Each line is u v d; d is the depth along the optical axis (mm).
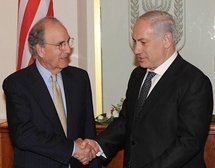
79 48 3713
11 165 3203
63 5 3695
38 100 2416
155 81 2340
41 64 2496
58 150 2371
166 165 2166
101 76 3809
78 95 2529
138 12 3766
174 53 2338
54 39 2379
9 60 3736
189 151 2150
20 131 2371
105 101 3822
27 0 3244
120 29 3779
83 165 2566
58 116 2441
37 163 2424
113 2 3764
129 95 2490
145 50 2260
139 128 2295
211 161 2992
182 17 3719
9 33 3723
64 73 2566
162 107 2238
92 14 3750
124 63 3797
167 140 2217
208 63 3723
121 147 2809
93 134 2617
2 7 3711
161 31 2234
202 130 2172
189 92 2191
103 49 3795
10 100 2424
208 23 3701
